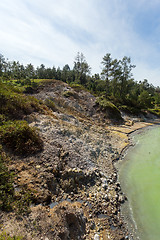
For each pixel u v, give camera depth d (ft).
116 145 51.34
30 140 27.68
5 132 26.63
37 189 20.20
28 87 98.02
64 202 21.11
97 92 163.02
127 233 19.62
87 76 236.02
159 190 29.12
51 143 31.60
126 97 146.41
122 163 39.96
